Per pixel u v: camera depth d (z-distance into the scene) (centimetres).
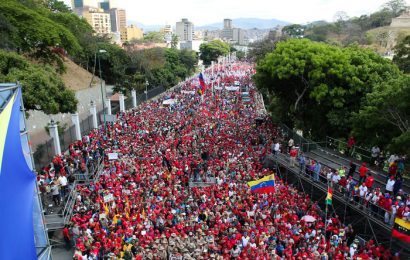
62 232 2023
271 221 2000
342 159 2842
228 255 1698
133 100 5556
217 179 2545
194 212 2042
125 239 1775
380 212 1931
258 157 3058
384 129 2650
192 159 2886
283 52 3425
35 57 4575
